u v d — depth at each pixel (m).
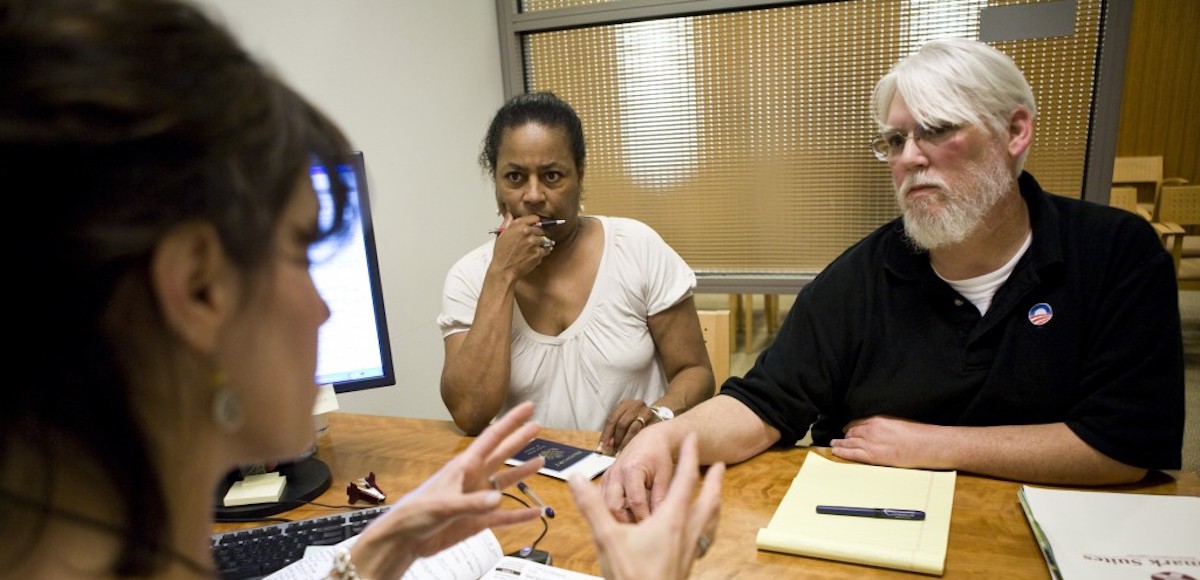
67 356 0.28
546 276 1.53
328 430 1.35
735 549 0.88
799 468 1.10
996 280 1.14
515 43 2.48
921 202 1.11
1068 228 1.12
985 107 1.06
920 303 1.19
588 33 2.42
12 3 0.26
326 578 0.58
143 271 0.28
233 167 0.29
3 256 0.26
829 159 2.29
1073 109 2.06
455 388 1.35
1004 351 1.12
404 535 0.59
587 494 0.49
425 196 2.12
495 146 1.45
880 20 2.14
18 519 0.30
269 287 0.33
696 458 0.51
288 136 0.33
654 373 1.58
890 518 0.90
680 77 2.37
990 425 1.17
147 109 0.26
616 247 1.56
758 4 2.21
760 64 2.28
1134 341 1.04
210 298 0.31
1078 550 0.80
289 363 0.36
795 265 2.42
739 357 3.53
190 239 0.29
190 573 0.35
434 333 2.19
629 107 2.45
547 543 0.90
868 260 1.26
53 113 0.25
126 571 0.32
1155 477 1.02
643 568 0.45
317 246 0.37
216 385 0.33
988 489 1.00
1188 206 3.55
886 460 1.08
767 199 2.39
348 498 1.06
